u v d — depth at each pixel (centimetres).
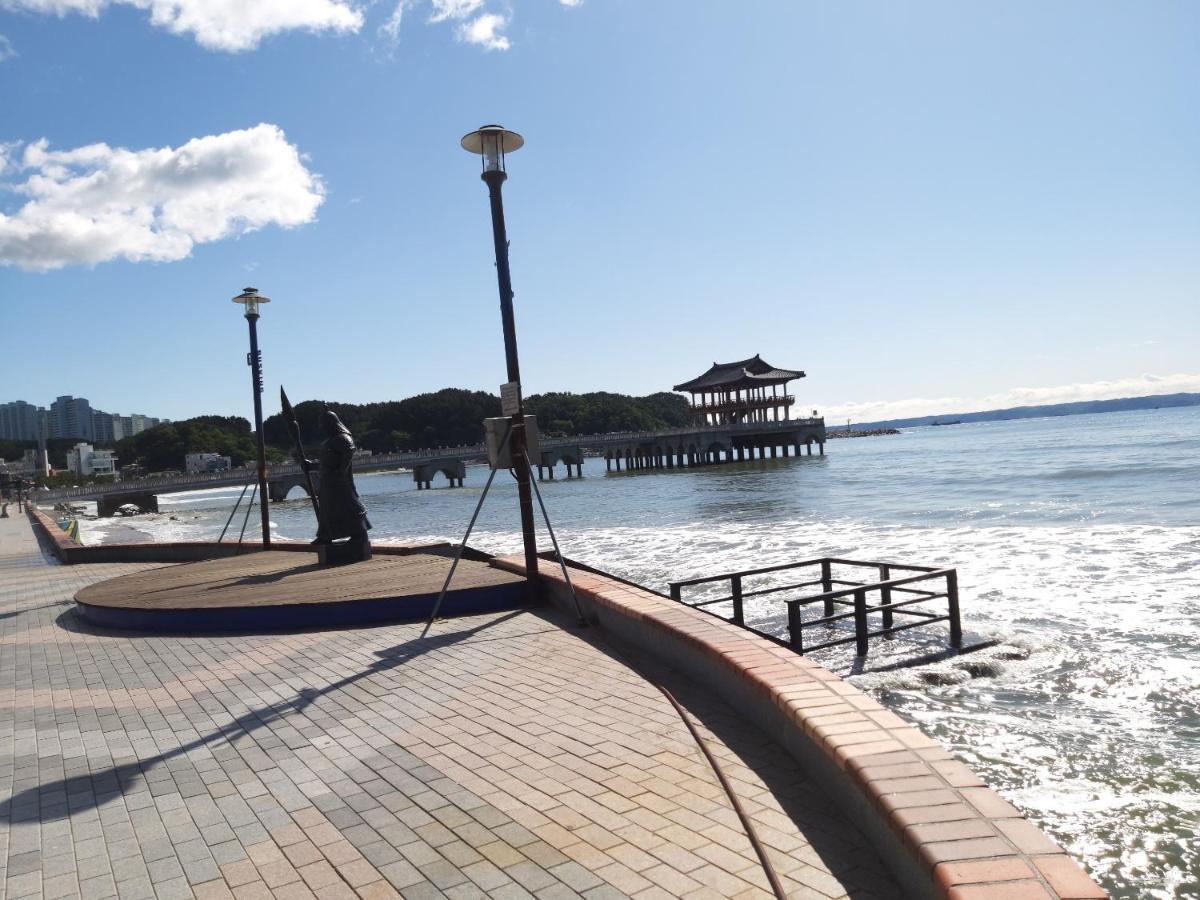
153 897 322
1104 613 1169
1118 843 534
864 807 332
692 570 1862
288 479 7906
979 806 286
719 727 471
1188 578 1387
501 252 824
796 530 2606
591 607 765
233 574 1156
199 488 7706
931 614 1039
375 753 471
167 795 430
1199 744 690
